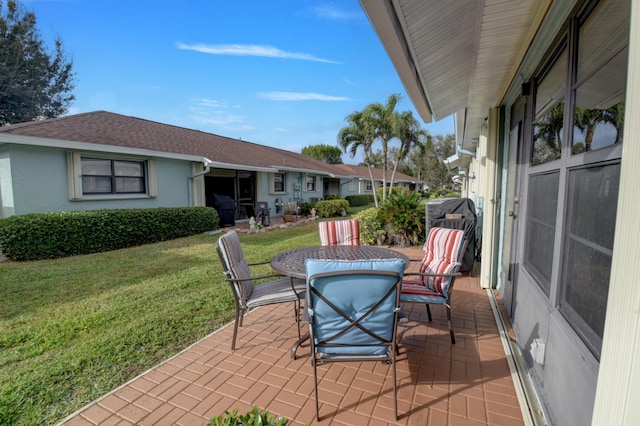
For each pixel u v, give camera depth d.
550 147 2.10
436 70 2.79
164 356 2.57
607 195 1.23
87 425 1.83
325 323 1.89
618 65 1.19
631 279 0.86
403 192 7.52
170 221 8.18
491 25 2.11
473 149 9.61
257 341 2.82
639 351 0.83
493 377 2.24
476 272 5.00
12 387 2.14
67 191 6.91
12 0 14.57
